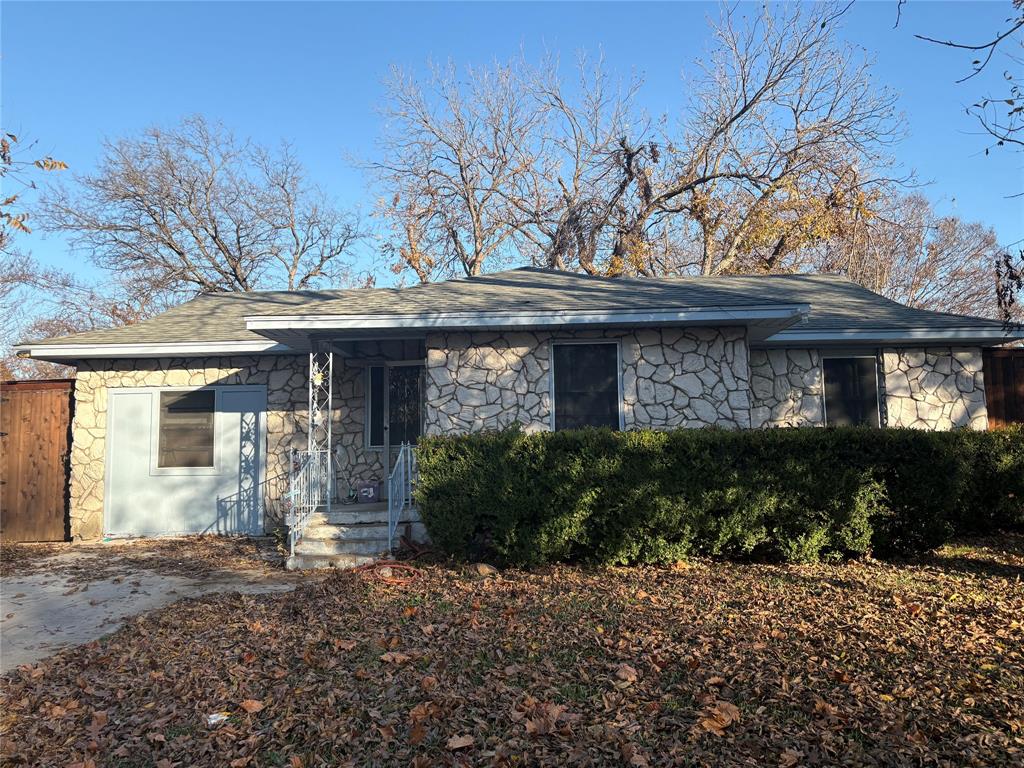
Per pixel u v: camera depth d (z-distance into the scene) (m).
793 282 14.44
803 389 11.80
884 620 5.96
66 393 12.70
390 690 4.78
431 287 12.34
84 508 12.41
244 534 12.36
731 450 8.41
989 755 3.72
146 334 12.57
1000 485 9.36
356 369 12.67
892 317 11.61
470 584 7.68
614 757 3.81
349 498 12.27
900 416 11.68
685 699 4.50
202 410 12.62
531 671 5.02
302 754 4.03
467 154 29.14
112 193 28.62
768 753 3.80
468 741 3.99
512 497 8.38
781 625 5.88
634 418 9.90
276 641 6.02
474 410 9.98
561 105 29.06
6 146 7.98
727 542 8.45
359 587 7.72
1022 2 5.86
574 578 7.86
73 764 4.05
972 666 4.89
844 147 24.53
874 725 4.06
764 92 25.11
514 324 9.65
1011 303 7.33
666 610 6.42
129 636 6.48
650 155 25.72
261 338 12.05
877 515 8.36
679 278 14.35
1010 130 6.56
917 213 30.19
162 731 4.45
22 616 7.42
